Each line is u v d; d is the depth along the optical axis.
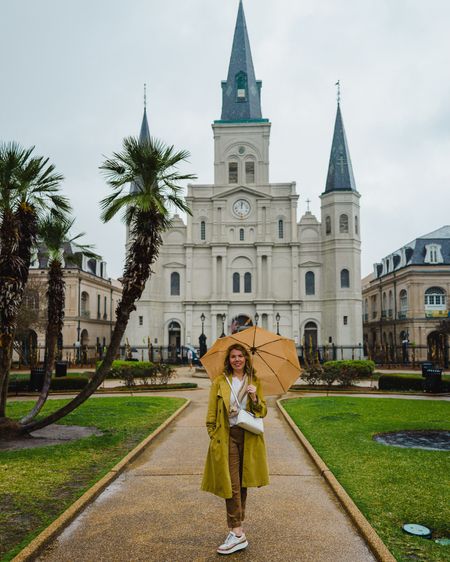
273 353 6.87
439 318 55.47
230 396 5.95
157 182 12.97
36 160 12.96
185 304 56.41
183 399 21.30
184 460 10.24
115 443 11.60
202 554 5.73
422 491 7.76
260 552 5.78
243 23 62.91
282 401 20.28
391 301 64.75
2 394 12.44
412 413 16.23
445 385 23.34
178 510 7.16
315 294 56.31
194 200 58.16
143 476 9.00
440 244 57.84
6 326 12.23
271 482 8.60
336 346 53.69
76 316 56.47
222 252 56.62
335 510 7.17
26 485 8.25
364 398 21.00
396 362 50.84
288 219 57.59
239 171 58.53
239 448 5.95
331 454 10.23
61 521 6.50
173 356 54.88
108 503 7.49
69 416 15.82
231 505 5.80
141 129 62.19
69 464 9.64
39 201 13.65
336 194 55.81
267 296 56.03
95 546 5.97
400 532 6.22
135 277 12.04
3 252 12.17
